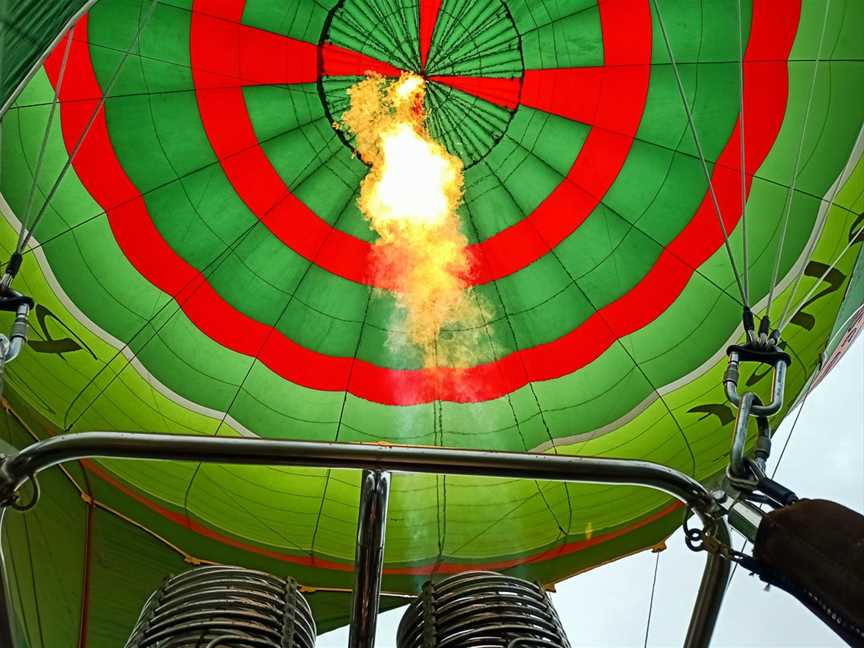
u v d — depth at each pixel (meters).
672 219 9.90
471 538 9.08
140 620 3.95
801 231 8.95
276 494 9.14
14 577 7.68
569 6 9.98
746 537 3.73
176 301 9.73
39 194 8.95
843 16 8.71
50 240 9.01
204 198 10.09
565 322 10.20
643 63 9.88
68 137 9.16
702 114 9.70
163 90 9.80
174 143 9.92
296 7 10.01
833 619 3.20
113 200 9.51
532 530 9.05
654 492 8.82
